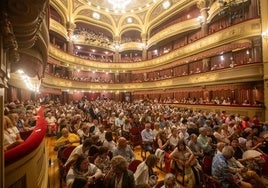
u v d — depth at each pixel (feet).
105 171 11.49
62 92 71.77
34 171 8.98
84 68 82.17
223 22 53.67
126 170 9.76
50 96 63.82
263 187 11.97
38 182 9.84
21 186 7.51
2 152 5.98
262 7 37.63
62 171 14.05
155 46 84.84
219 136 19.13
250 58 42.98
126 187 9.51
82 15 82.48
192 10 68.13
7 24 6.15
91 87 83.61
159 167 18.93
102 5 82.53
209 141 17.90
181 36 71.31
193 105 51.78
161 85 73.41
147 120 29.12
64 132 19.06
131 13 88.84
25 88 39.55
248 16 45.75
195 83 55.77
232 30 44.06
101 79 89.97
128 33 98.37
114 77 93.61
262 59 37.65
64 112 37.52
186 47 62.18
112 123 30.07
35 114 23.16
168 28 71.31
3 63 6.76
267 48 36.17
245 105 37.88
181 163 13.89
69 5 75.20
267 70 35.96
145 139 21.35
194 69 61.87
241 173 12.73
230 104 40.96
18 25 7.31
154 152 19.44
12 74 33.06
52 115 34.42
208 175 13.99
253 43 40.47
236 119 29.86
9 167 6.62
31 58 16.26
